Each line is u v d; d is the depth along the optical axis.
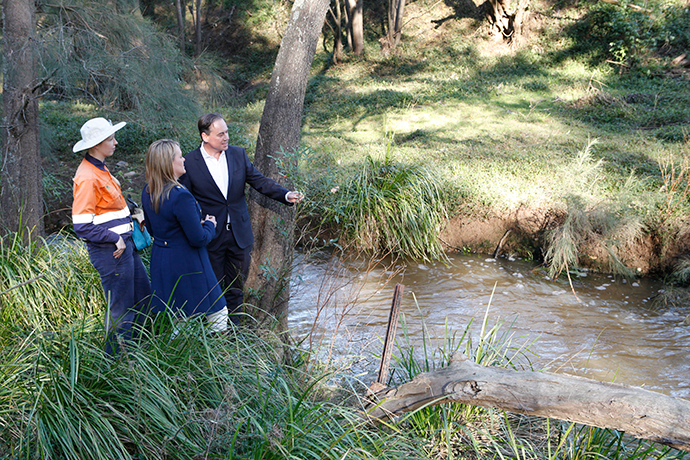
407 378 3.70
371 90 16.41
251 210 4.14
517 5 17.22
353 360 3.98
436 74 17.36
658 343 5.08
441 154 9.64
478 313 5.70
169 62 7.52
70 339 2.68
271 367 3.20
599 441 3.07
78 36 5.93
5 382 2.64
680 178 7.41
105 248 3.34
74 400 2.51
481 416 3.34
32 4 5.04
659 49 15.16
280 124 4.00
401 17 18.97
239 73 21.55
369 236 7.15
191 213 3.24
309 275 6.49
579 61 16.12
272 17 23.25
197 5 18.89
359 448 2.62
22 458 2.38
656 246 6.66
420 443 3.04
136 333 3.41
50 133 9.01
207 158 3.76
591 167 7.67
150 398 2.61
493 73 16.77
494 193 7.69
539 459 3.05
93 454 2.37
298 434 2.56
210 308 3.42
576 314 5.71
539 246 7.14
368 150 9.90
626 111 11.96
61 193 8.24
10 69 4.86
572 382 2.46
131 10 8.32
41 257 4.10
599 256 6.75
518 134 11.07
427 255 7.33
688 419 2.10
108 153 3.34
